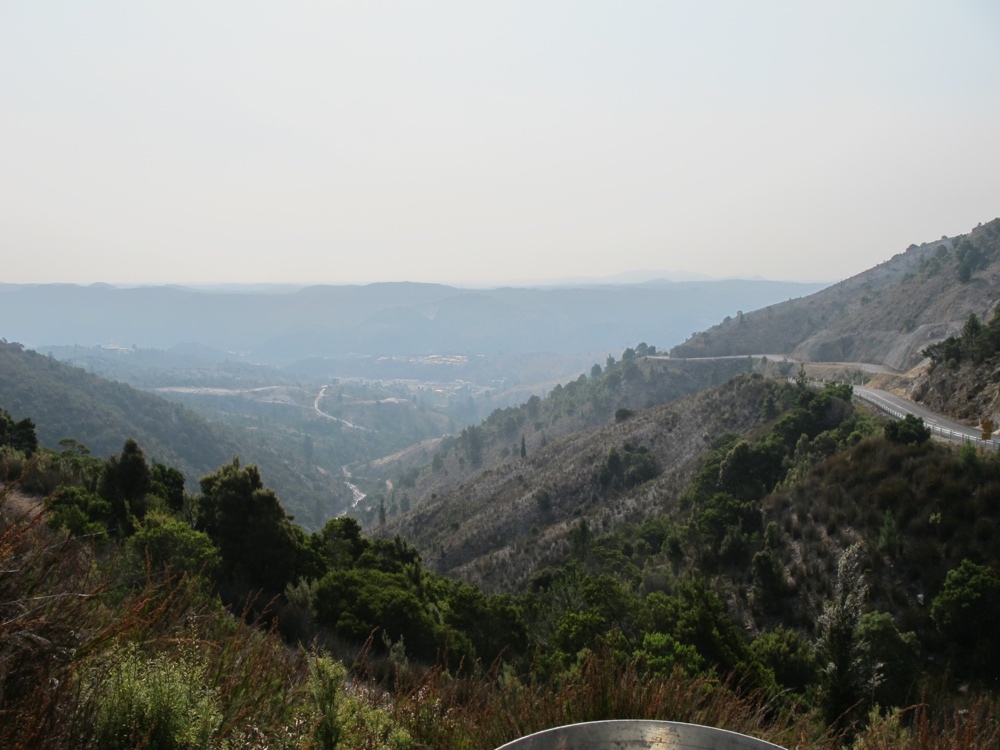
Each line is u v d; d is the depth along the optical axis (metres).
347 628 16.39
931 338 93.38
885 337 111.06
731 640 16.28
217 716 4.13
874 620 14.41
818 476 32.47
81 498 21.11
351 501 187.88
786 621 25.38
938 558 23.39
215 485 23.19
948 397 46.28
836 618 10.18
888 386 66.38
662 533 43.62
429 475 175.62
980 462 26.33
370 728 4.98
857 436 37.59
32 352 158.12
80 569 4.91
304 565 24.16
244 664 5.04
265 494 22.88
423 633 17.19
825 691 10.02
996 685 16.69
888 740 6.52
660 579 31.84
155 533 14.57
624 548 43.56
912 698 12.38
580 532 46.75
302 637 14.72
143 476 25.59
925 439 31.34
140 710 3.84
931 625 20.61
